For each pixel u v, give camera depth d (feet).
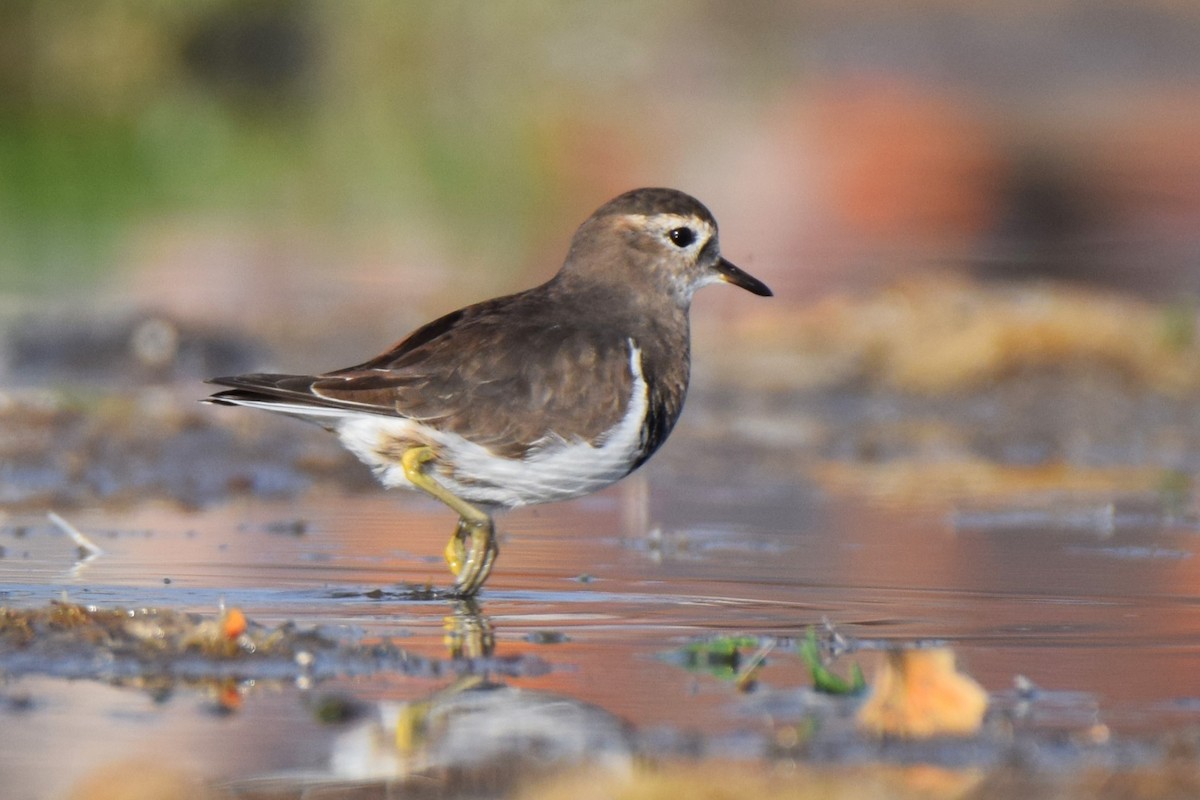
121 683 25.66
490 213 99.66
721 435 54.49
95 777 21.24
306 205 102.37
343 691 25.34
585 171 113.09
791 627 29.99
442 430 32.45
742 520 41.93
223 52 149.48
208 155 119.14
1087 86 158.20
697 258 35.45
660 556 37.09
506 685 25.80
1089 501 44.96
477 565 32.68
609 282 34.91
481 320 33.73
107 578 33.73
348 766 21.91
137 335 64.80
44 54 141.59
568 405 32.81
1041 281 77.36
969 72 166.61
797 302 72.90
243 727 23.53
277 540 38.52
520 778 21.45
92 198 102.78
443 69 156.56
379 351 66.23
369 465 33.45
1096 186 110.42
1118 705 24.88
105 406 51.70
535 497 33.55
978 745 22.70
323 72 152.76
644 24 169.89
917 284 69.87
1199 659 27.76
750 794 20.58
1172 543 38.96
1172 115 141.28
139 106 137.69
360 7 153.69
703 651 27.45
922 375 61.77
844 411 58.70
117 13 143.33
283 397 32.22
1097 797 20.66
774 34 186.91
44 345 64.28
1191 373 62.39
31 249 86.17
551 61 160.86
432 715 24.11
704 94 151.33
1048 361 62.49
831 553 37.50
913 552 37.68
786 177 111.96
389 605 31.55
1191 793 20.86
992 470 50.42
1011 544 38.68
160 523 40.63
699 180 110.01
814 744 22.66
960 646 28.60
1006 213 102.47
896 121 135.54
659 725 23.70
